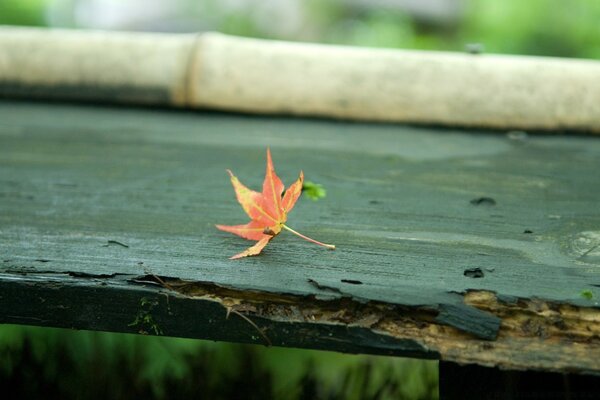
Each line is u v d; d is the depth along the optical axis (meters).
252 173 0.79
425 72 0.89
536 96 0.87
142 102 0.92
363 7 2.47
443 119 0.88
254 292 0.64
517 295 0.63
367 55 0.90
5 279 0.64
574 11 1.86
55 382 0.71
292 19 2.48
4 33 0.95
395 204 0.74
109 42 0.93
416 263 0.66
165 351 0.71
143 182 0.77
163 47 0.92
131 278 0.65
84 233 0.69
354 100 0.89
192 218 0.72
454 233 0.70
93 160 0.81
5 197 0.74
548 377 0.64
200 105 0.91
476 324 0.62
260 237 0.67
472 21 2.08
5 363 0.72
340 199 0.74
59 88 0.93
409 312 0.63
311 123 0.89
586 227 0.71
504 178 0.78
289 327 0.63
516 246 0.68
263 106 0.90
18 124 0.88
